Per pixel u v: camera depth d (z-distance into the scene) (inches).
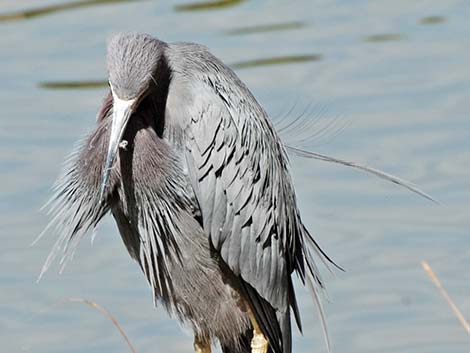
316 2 832.9
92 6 808.3
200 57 384.2
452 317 528.7
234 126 381.1
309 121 442.9
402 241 576.1
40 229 590.6
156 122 379.9
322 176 633.6
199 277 394.0
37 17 796.0
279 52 748.0
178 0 819.4
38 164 635.5
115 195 382.3
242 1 816.9
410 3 834.8
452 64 731.4
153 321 534.0
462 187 609.0
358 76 717.9
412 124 665.0
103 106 378.9
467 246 569.9
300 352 518.3
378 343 514.9
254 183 386.9
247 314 402.0
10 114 688.4
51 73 725.3
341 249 576.1
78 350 517.0
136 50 365.7
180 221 384.8
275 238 394.0
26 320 536.1
